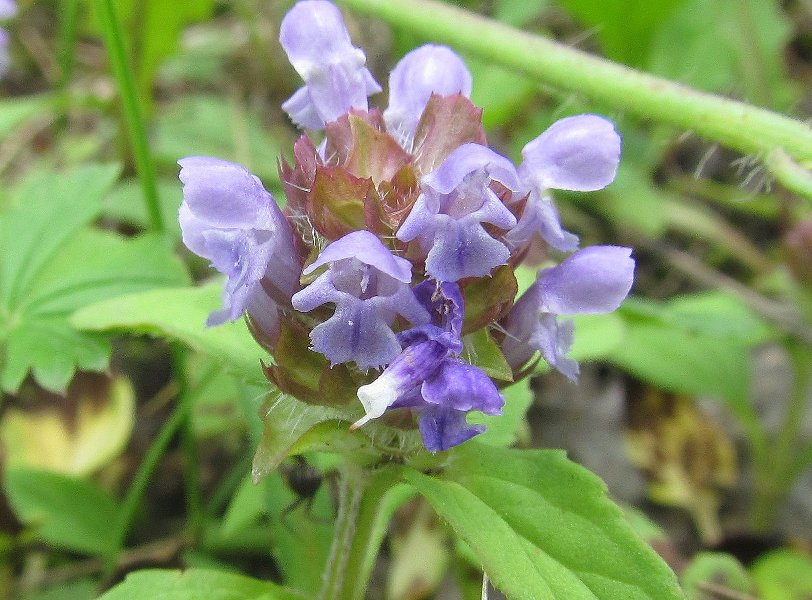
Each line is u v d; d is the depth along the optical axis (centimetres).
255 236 5
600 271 5
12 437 11
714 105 8
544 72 9
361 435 6
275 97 15
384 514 7
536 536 5
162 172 13
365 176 5
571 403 13
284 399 6
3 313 8
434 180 5
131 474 11
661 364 11
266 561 10
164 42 12
